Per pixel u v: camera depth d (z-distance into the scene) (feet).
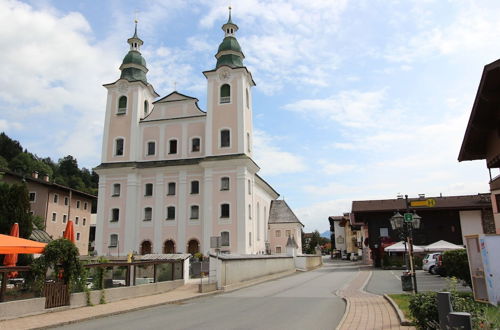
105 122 174.09
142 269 75.82
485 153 58.49
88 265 59.52
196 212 159.63
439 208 156.46
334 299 63.62
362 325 38.63
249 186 163.32
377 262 163.22
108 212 164.35
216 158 156.97
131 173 165.27
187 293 74.59
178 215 159.84
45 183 199.41
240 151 158.81
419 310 31.94
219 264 82.23
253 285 95.04
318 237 496.23
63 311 52.70
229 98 164.86
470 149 58.90
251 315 47.85
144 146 170.91
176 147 168.55
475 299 46.70
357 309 49.44
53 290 52.90
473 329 24.98
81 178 375.66
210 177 157.69
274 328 38.96
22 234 111.45
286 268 142.92
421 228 158.51
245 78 170.19
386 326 37.68
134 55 182.09
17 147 332.80
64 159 384.27
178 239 157.69
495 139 53.83
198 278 103.81
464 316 22.15
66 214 216.95
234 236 151.23
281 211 229.04
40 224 182.29
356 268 166.30
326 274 133.18
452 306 29.60
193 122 168.66
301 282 101.35
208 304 60.95
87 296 58.03
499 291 42.37
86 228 237.25
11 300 47.78
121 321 46.78
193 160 163.73
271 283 100.58
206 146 161.58
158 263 78.84
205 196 156.56
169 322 44.57
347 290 76.89
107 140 172.04
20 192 113.19
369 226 165.27
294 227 219.41
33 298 49.83
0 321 44.83
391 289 75.82
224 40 177.27
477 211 155.43
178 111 171.53
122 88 176.04
